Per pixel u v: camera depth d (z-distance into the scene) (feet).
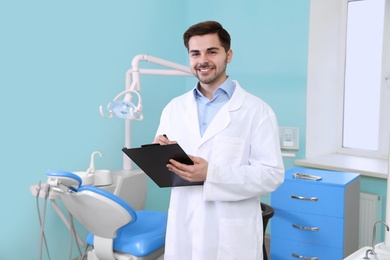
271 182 4.73
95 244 5.87
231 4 10.30
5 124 7.51
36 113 7.93
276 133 4.92
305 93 9.37
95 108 8.91
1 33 7.38
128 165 8.27
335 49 10.11
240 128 4.86
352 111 10.23
